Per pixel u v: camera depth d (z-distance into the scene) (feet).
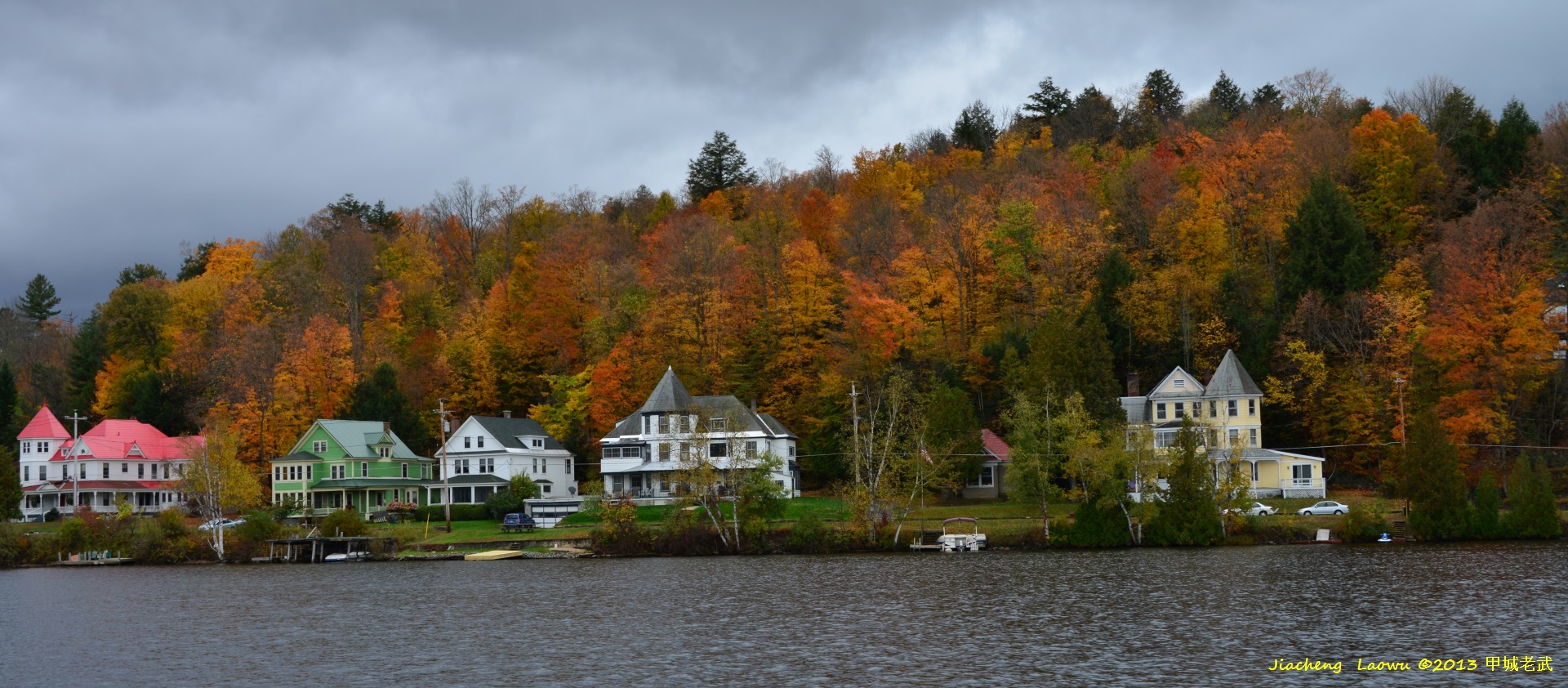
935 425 347.77
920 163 562.66
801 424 404.98
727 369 418.10
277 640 181.68
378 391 426.92
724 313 424.87
